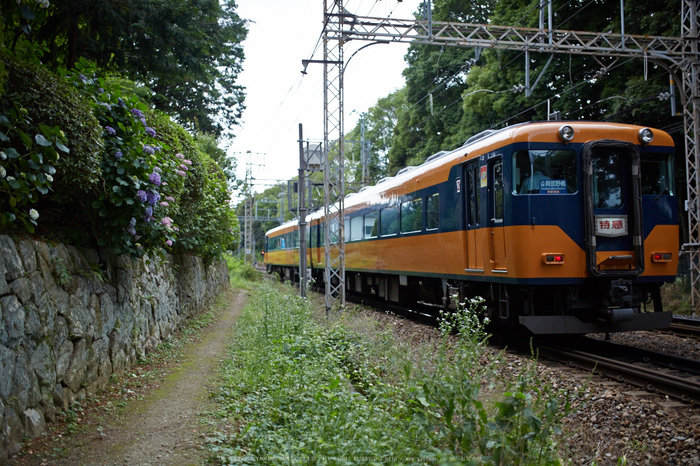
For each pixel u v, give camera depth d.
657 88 16.00
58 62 8.96
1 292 3.79
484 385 6.38
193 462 3.87
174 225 7.89
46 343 4.35
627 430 4.91
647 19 15.57
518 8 20.59
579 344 8.91
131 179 5.63
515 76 20.30
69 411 4.61
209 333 10.04
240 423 4.75
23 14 4.51
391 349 6.78
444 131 28.69
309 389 5.07
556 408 3.57
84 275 5.25
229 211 14.78
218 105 21.67
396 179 13.98
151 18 8.54
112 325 5.84
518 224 8.05
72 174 4.85
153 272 7.90
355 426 3.91
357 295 20.39
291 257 29.17
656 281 8.29
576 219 8.08
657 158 8.52
